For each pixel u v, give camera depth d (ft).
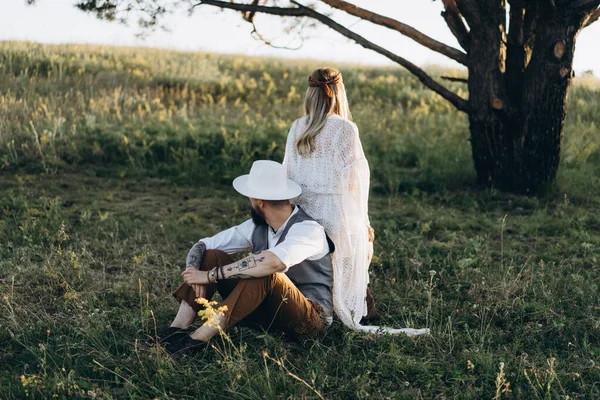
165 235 20.67
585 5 24.57
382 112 47.96
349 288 12.96
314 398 10.59
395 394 10.87
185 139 33.60
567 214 24.03
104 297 15.21
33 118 34.19
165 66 55.98
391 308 15.20
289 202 12.22
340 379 11.36
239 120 40.86
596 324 13.53
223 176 29.66
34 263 17.43
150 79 51.37
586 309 14.53
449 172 29.66
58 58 52.75
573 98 46.32
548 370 11.21
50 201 23.48
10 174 28.40
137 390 10.87
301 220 12.12
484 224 22.95
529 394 10.88
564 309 14.85
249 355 12.23
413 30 26.04
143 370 11.34
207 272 11.90
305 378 11.35
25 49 53.88
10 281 15.75
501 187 27.32
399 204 26.02
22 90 41.57
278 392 10.97
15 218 21.53
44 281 16.16
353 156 12.40
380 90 55.11
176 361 11.72
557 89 25.73
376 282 16.81
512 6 25.90
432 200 26.66
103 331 12.93
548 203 25.72
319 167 12.46
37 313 13.96
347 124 12.35
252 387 10.93
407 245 19.94
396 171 31.50
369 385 11.21
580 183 27.66
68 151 31.04
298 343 12.71
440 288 16.61
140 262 17.76
